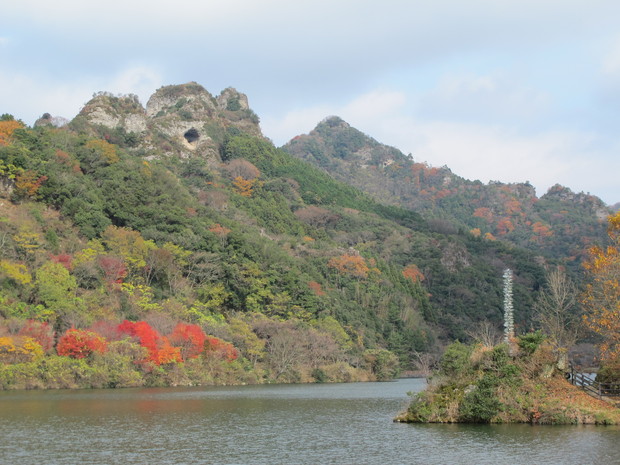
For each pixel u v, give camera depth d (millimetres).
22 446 45219
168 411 64875
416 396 58031
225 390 94062
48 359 87688
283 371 118125
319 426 55906
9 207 120500
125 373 92938
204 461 41188
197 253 131500
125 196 136625
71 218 125375
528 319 182125
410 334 153000
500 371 53719
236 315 123375
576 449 42375
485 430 50312
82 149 149375
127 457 42094
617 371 56375
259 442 47812
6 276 95312
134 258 118000
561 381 54375
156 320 103625
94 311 99562
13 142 135625
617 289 60875
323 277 160125
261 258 141250
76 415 60562
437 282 194125
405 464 39781
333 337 129875
